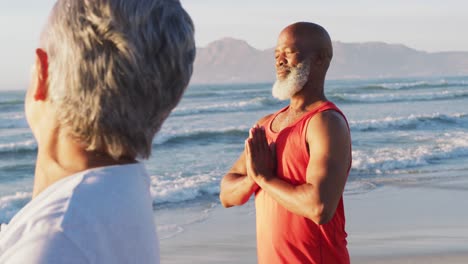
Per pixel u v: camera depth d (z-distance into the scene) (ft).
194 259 22.40
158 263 3.19
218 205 33.14
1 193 43.11
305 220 7.88
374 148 57.77
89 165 3.02
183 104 144.46
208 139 69.92
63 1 2.90
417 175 42.11
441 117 84.99
